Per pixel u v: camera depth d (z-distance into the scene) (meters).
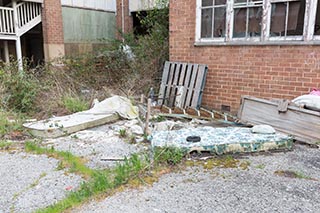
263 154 3.41
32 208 2.35
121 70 8.28
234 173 2.91
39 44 13.02
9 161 3.36
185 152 3.31
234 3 4.92
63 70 8.00
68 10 11.42
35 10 10.50
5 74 6.10
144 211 2.25
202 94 5.55
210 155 3.35
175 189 2.59
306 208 2.26
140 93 6.71
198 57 5.54
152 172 2.91
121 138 4.06
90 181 2.76
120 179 2.72
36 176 2.94
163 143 3.42
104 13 13.14
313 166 3.06
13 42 11.68
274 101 4.16
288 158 3.28
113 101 5.34
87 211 2.26
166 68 5.98
